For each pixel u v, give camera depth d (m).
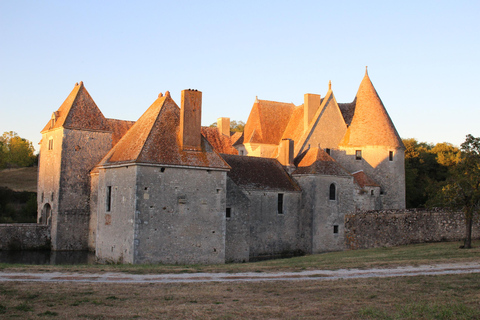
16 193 72.31
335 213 47.75
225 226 36.25
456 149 84.88
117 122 58.88
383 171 56.62
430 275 22.11
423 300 17.81
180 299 17.97
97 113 51.84
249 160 48.34
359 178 54.38
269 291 19.28
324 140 58.09
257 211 45.06
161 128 35.19
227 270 23.94
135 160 32.53
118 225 34.34
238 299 18.03
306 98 59.19
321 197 47.22
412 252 32.38
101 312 16.16
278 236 46.06
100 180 37.69
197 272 23.33
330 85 60.28
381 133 57.34
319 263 27.08
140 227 32.44
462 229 40.59
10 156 109.38
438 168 81.44
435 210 40.59
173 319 15.55
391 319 15.62
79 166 49.91
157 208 33.16
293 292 19.12
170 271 23.53
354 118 59.28
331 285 20.30
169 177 33.78
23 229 48.31
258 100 66.38
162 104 36.81
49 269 23.53
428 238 40.19
